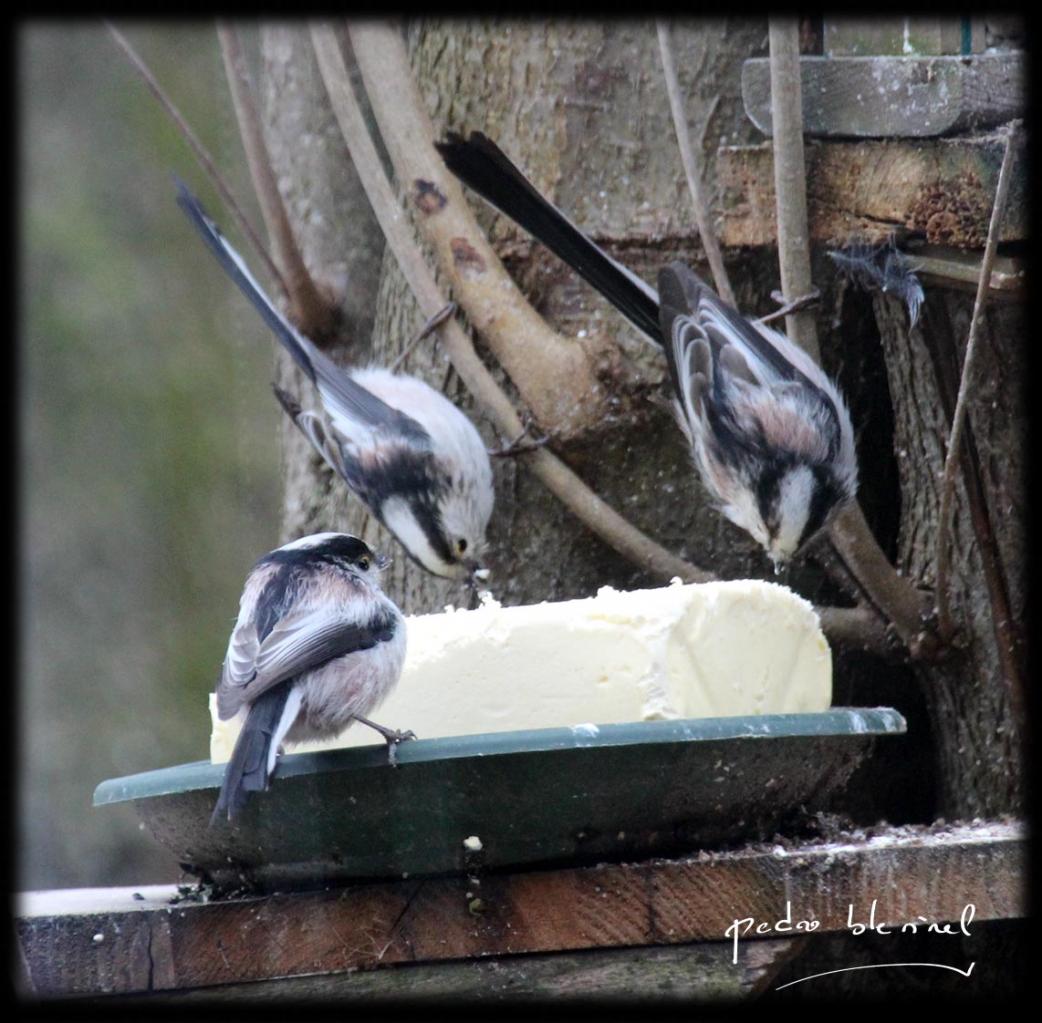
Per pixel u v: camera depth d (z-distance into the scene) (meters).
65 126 17.44
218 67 12.38
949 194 9.62
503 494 10.73
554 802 6.83
